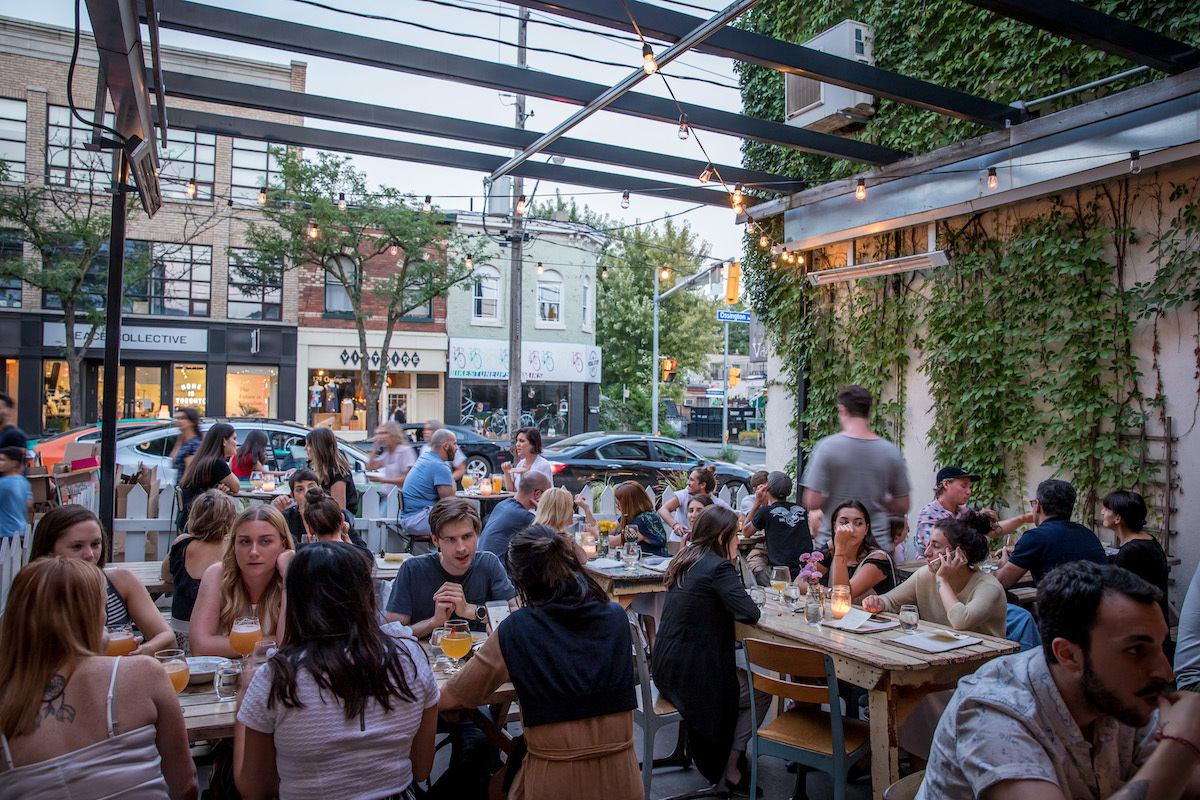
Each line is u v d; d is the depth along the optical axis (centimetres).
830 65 629
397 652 245
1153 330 665
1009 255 759
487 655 267
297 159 1842
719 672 405
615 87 640
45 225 1936
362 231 1914
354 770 228
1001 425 774
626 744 259
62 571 225
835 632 409
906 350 866
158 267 2189
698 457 1420
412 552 762
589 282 2828
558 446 1392
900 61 858
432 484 753
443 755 451
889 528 478
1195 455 641
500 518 609
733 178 895
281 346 2292
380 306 2412
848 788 429
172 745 239
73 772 215
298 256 1917
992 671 190
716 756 404
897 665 352
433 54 634
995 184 723
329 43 602
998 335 773
